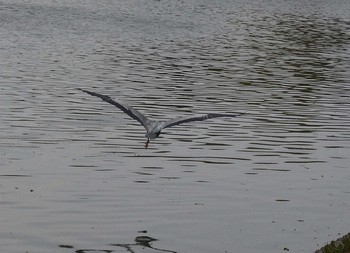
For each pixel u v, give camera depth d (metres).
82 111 41.41
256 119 41.59
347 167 32.59
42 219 24.61
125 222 24.66
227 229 24.34
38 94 45.28
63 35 74.06
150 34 79.88
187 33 83.00
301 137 37.75
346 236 23.42
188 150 34.50
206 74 56.84
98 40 72.50
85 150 33.59
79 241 22.80
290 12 114.19
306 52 73.38
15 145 33.69
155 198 27.25
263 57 68.31
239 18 101.75
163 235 23.59
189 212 25.86
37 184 28.39
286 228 24.64
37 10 91.00
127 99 45.47
